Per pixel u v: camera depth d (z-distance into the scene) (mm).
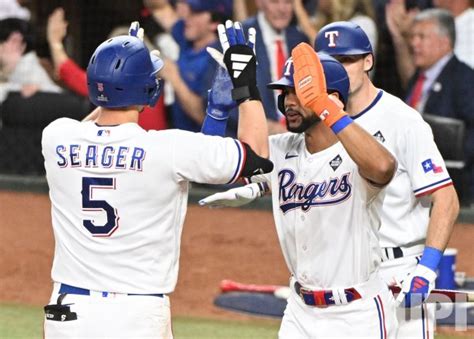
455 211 17656
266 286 31656
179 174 14883
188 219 36094
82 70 42094
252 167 14828
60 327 15125
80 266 15133
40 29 41281
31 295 32938
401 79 37312
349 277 16109
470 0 37031
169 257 15258
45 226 36906
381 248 18562
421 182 17859
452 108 35438
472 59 36406
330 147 16078
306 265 16375
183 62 37531
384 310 16344
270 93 35625
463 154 34844
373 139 14961
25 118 40375
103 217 15016
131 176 14891
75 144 15195
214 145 14789
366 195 15781
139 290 15016
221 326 29078
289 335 16797
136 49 15148
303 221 16219
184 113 37469
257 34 35812
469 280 30094
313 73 15023
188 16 37125
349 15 37000
